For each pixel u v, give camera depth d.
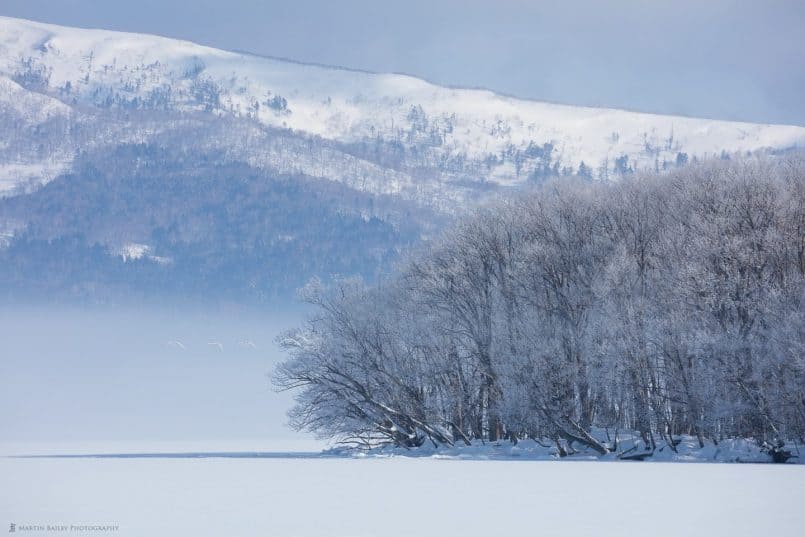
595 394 175.00
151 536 64.56
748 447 157.25
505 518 73.19
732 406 155.12
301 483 105.81
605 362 163.25
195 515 75.38
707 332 160.12
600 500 85.56
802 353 150.38
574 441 171.38
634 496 88.94
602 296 170.25
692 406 160.75
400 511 77.69
